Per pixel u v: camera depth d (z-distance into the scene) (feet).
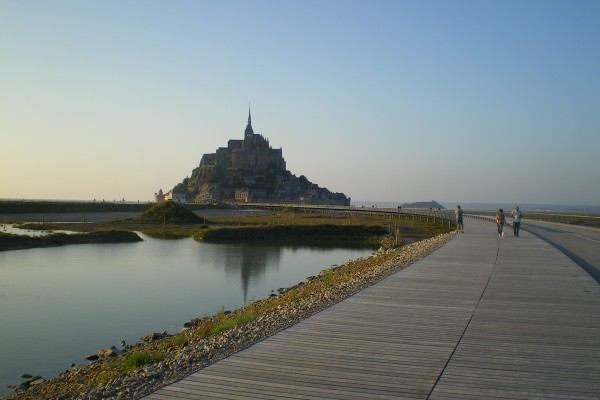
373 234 223.71
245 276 112.16
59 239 171.32
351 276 78.38
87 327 65.92
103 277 107.55
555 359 26.76
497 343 29.86
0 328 65.21
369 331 32.83
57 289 93.20
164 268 122.62
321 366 25.76
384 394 21.89
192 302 82.89
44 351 55.31
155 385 25.63
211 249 167.12
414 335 31.76
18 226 225.15
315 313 38.40
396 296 45.27
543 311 38.81
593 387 22.66
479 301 42.88
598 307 40.27
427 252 88.28
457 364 25.96
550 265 66.23
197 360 29.96
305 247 181.06
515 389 22.44
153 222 264.52
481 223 199.72
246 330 37.42
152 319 70.64
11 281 100.78
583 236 126.31
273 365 25.96
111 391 25.88
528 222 209.97
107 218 314.14
